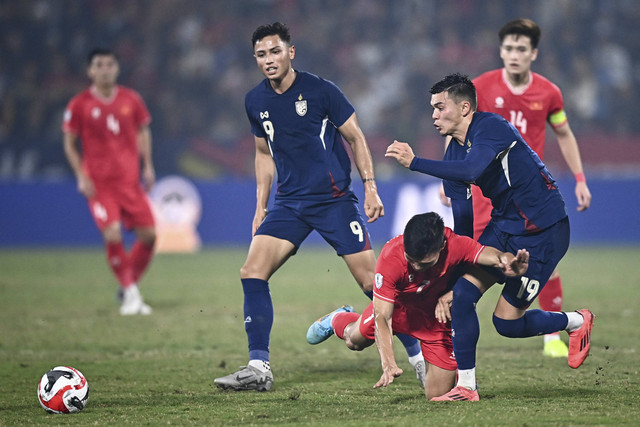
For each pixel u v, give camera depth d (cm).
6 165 6894
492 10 8494
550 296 2336
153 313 3234
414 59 8331
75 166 3316
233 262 5575
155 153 6956
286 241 1936
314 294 3888
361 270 1939
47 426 1461
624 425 1405
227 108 8031
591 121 7856
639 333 2652
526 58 2331
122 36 8431
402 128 7644
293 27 8538
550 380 1892
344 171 1956
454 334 1677
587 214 6856
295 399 1703
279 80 1902
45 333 2738
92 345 2505
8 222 6719
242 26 8550
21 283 4319
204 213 6781
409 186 6612
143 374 2038
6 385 1894
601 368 2039
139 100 3431
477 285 1691
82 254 6091
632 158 7325
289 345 2523
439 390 1734
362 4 8612
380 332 1620
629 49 8288
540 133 2419
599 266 5091
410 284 1666
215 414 1555
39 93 7838
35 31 8331
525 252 1564
